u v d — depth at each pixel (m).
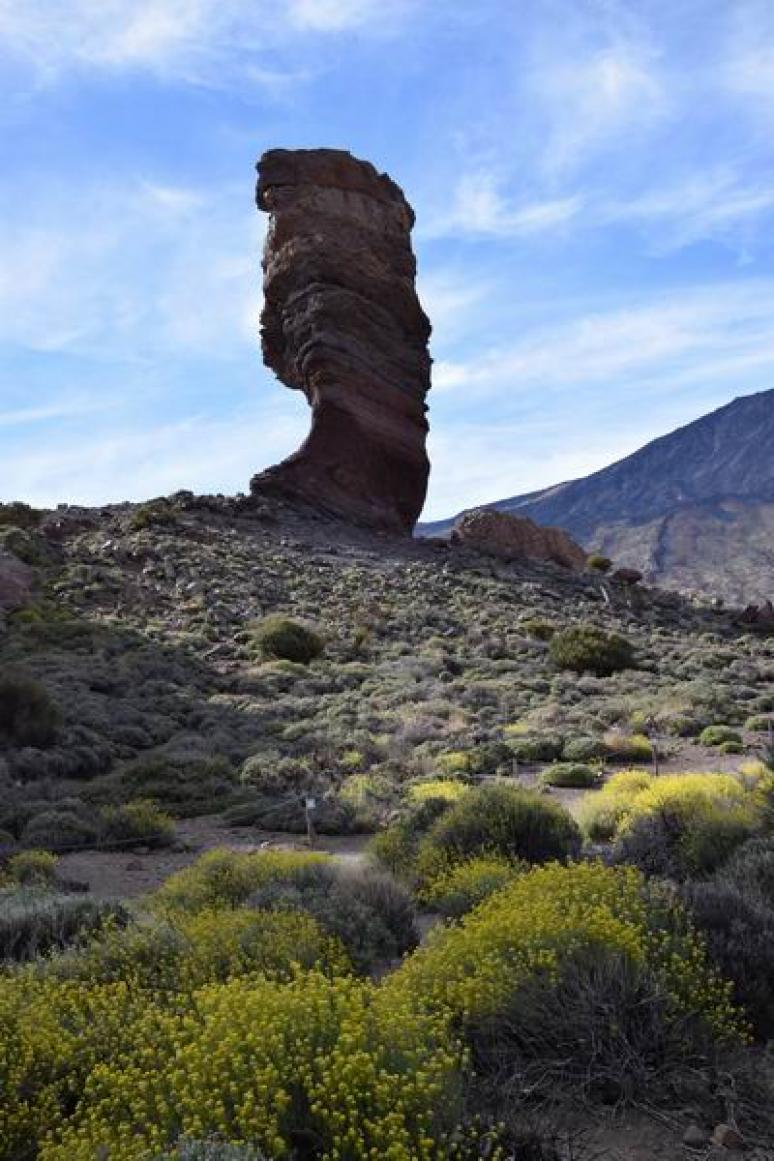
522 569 63.44
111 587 48.41
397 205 67.56
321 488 65.12
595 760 25.67
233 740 28.64
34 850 17.25
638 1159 4.86
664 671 43.06
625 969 5.86
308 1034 4.80
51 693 31.91
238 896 10.98
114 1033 5.67
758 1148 4.93
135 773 24.72
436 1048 5.02
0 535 51.66
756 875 8.81
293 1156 4.33
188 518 60.22
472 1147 4.53
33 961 7.81
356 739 27.95
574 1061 5.56
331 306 64.69
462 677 40.00
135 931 7.68
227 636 43.91
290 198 65.88
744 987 6.16
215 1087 4.55
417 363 67.25
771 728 29.34
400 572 57.06
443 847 12.39
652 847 11.56
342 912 8.73
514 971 6.02
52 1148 4.39
